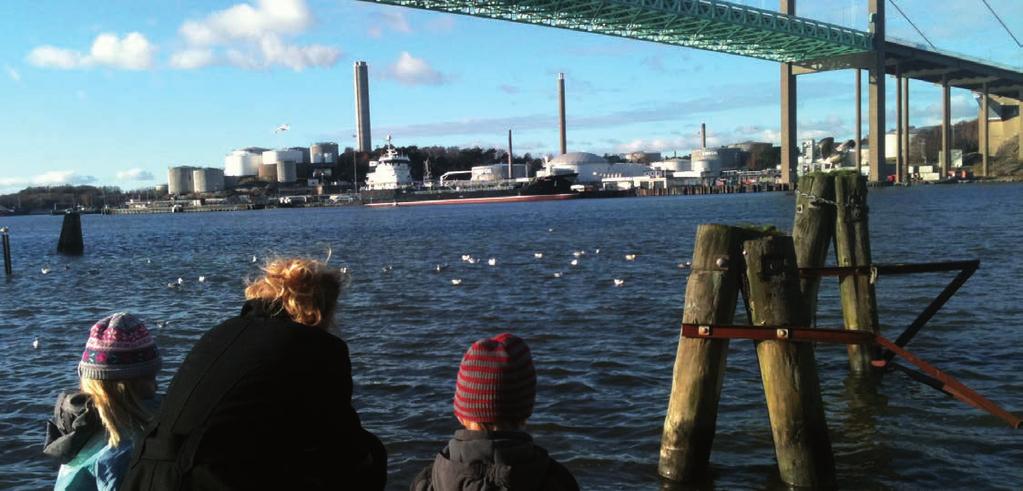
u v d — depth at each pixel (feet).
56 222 494.59
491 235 170.71
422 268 95.91
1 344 51.93
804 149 432.25
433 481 10.18
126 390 11.22
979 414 29.66
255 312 9.51
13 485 25.61
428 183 574.15
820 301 59.00
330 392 8.77
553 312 56.44
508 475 9.47
